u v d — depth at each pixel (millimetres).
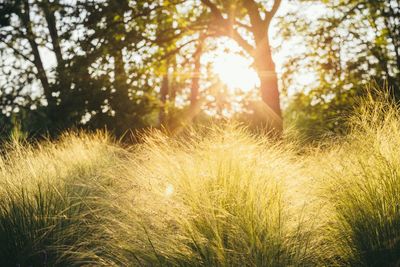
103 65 15273
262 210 3479
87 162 6793
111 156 7281
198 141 5113
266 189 3756
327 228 3670
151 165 4996
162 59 16219
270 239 3203
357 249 3371
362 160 3924
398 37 14445
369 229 3369
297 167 4719
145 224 3748
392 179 3564
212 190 3834
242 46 15297
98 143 8336
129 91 15422
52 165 5930
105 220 4258
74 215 4348
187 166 4258
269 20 15016
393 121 4258
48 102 15289
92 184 5102
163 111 17625
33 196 4492
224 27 15289
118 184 4988
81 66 14992
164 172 4438
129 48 15172
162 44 16234
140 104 15273
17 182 4793
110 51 15164
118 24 15438
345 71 15016
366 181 3656
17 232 4082
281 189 3799
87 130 14430
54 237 4074
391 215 3375
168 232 3570
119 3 14984
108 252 3791
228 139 4762
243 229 3324
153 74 16078
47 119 14836
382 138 4109
